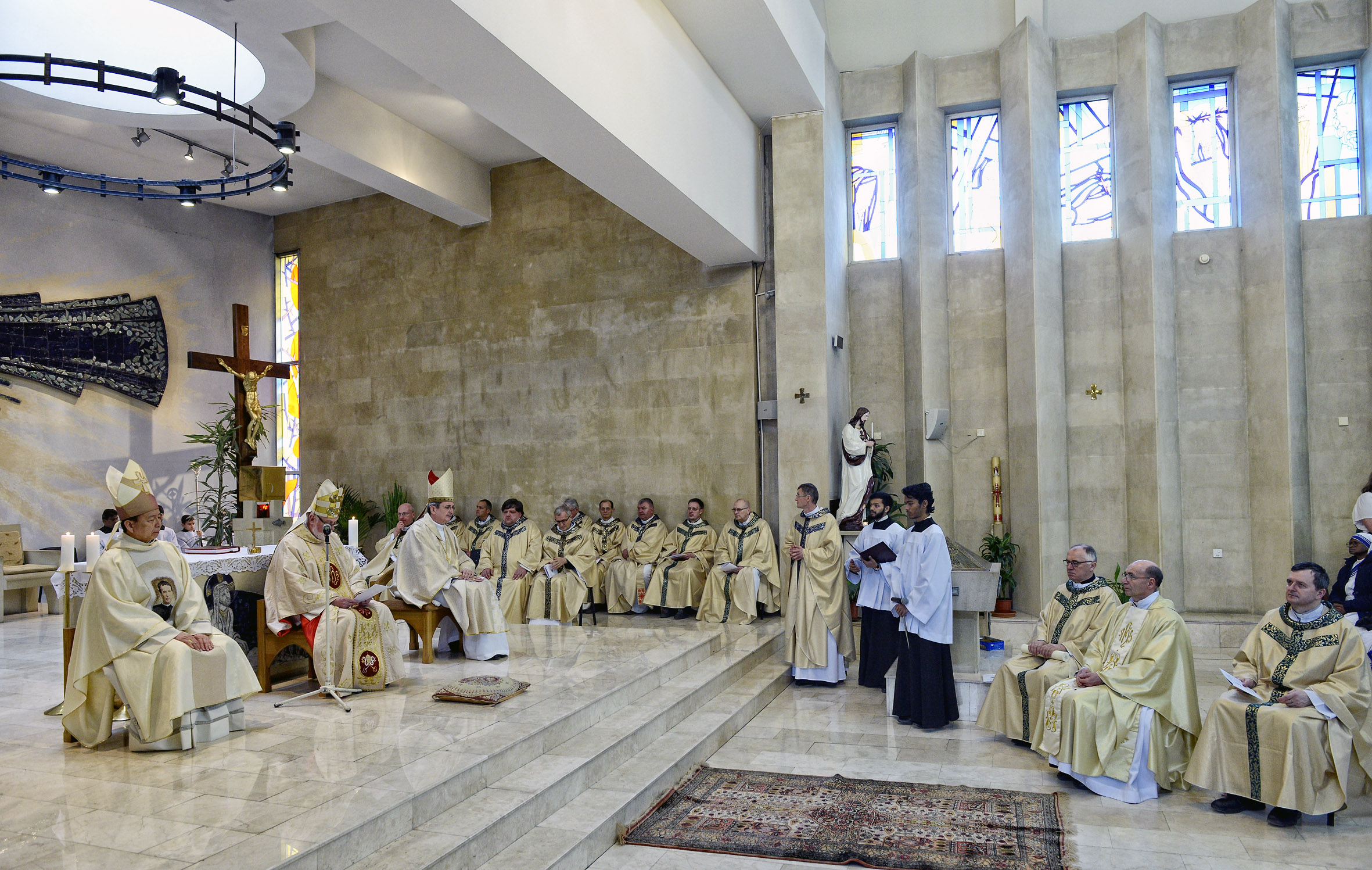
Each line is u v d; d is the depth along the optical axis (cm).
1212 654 905
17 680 648
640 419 1125
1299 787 464
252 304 1327
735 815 500
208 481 1221
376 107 1005
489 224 1217
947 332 1087
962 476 1078
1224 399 1010
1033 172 1017
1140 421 1014
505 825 421
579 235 1166
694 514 1052
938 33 1106
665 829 480
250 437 900
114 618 464
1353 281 969
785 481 1005
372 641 602
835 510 1014
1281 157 967
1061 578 1012
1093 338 1048
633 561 1045
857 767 583
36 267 1059
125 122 806
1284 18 981
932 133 1089
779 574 1028
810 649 805
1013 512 1038
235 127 820
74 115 789
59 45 736
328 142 938
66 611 505
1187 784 536
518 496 1185
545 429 1175
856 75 1125
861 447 977
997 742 638
